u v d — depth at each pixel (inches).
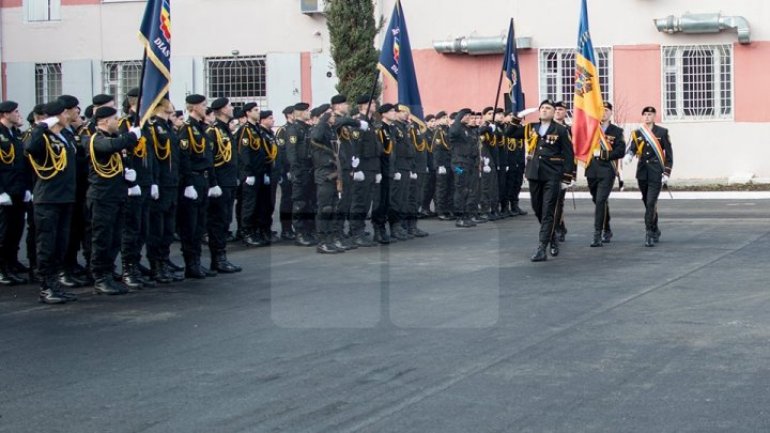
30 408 281.0
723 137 1160.2
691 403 274.4
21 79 1280.8
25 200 523.8
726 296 438.3
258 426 260.2
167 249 522.3
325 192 599.2
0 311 436.8
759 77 1146.7
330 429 256.7
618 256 582.6
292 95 1231.5
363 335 368.5
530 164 569.0
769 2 1135.6
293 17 1226.0
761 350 335.9
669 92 1173.7
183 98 1253.1
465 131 757.9
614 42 1179.3
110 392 296.4
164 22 494.3
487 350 341.4
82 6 1266.0
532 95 1202.0
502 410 270.5
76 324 403.9
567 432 250.7
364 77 970.7
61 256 465.4
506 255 592.7
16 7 1277.1
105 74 1270.9
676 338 355.6
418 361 327.6
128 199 492.4
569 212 893.8
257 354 342.0
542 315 401.1
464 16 1211.9
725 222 770.2
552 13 1192.8
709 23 1130.0
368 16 983.0
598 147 627.8
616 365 318.0
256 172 660.7
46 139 452.1
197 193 525.7
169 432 256.5
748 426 254.1
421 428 256.2
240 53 1240.8
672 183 1151.6
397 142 648.4
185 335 377.1
